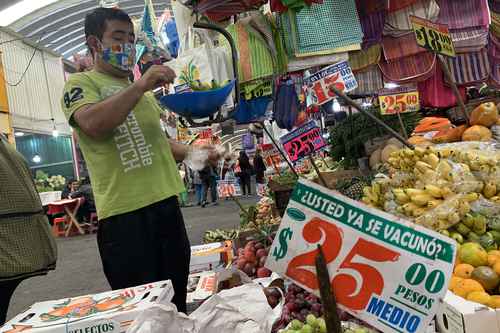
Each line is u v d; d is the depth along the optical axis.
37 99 15.90
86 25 2.24
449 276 1.15
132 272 2.18
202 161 2.57
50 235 2.60
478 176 2.04
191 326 1.31
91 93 2.15
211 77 2.94
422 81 4.46
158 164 2.29
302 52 3.19
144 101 2.37
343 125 4.21
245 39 3.29
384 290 1.20
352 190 3.03
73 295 5.14
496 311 1.30
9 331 1.40
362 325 1.67
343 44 3.22
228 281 2.69
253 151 17.55
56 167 18.28
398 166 2.39
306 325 1.55
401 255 1.19
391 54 3.99
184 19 3.23
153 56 4.10
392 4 3.81
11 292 2.49
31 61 15.72
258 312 1.58
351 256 1.23
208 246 4.07
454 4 4.12
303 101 3.62
